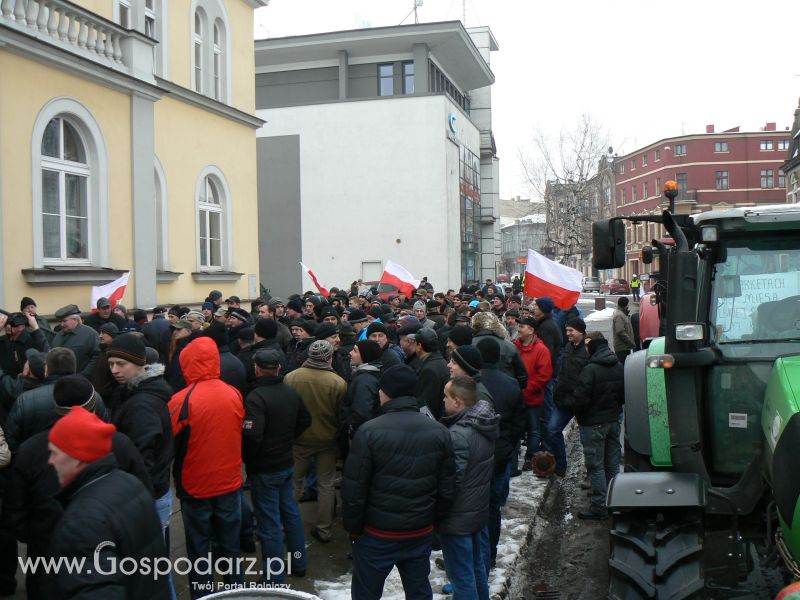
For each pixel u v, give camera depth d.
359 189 34.25
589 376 7.31
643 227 79.25
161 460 4.51
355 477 4.08
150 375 4.57
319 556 6.28
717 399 4.46
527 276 11.34
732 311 4.52
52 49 10.88
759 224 4.36
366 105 34.12
